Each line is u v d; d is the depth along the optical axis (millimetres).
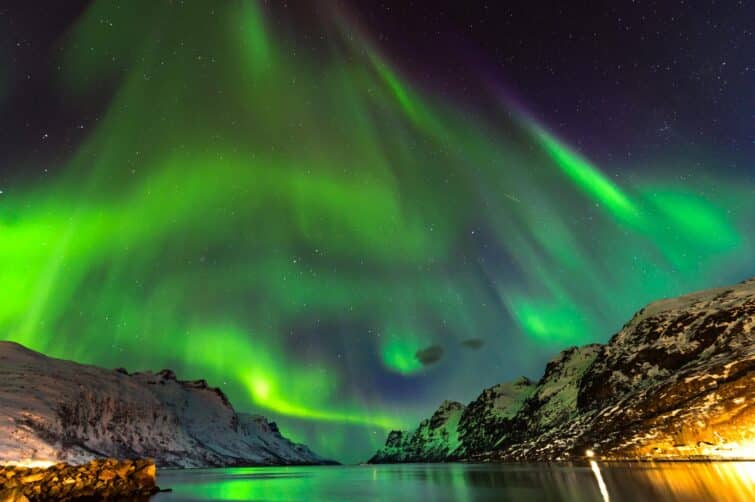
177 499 63469
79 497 64188
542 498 50062
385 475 136500
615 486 56812
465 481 85312
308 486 91875
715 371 129500
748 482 54875
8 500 51531
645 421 130875
